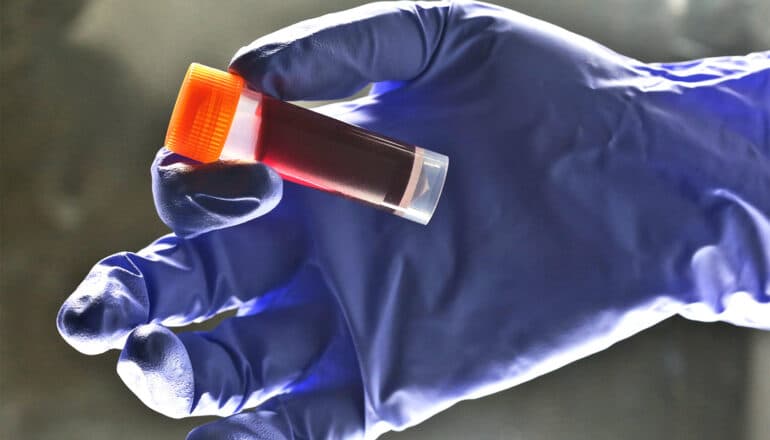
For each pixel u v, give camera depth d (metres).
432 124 0.30
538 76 0.30
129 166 0.50
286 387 0.28
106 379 0.48
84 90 0.52
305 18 0.52
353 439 0.28
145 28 0.52
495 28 0.30
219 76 0.25
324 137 0.26
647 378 0.45
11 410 0.47
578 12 0.49
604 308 0.29
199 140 0.25
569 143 0.30
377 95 0.31
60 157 0.51
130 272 0.26
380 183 0.27
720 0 0.49
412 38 0.29
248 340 0.28
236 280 0.28
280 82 0.27
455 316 0.29
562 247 0.29
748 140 0.31
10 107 0.51
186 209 0.26
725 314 0.32
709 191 0.30
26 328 0.48
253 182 0.26
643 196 0.30
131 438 0.46
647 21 0.49
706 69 0.32
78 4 0.53
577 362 0.46
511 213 0.29
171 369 0.25
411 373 0.28
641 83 0.31
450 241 0.29
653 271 0.29
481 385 0.29
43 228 0.50
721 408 0.45
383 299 0.29
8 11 0.53
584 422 0.45
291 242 0.29
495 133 0.30
